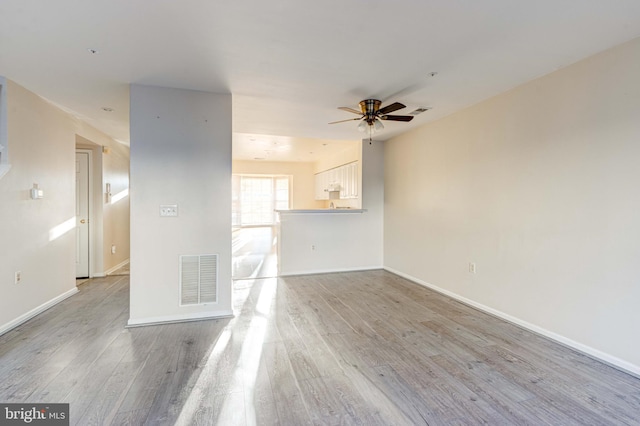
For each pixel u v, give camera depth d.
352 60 2.54
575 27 2.06
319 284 4.68
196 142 3.18
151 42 2.24
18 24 2.00
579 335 2.56
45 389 2.01
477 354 2.52
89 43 2.25
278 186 10.98
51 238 3.58
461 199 3.85
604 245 2.39
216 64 2.60
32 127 3.23
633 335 2.22
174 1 1.78
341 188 7.14
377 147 5.68
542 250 2.86
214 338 2.78
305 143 6.39
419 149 4.69
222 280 3.30
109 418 1.74
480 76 2.86
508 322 3.19
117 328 2.98
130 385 2.06
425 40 2.23
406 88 3.13
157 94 3.07
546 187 2.82
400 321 3.22
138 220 3.05
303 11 1.88
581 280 2.54
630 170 2.23
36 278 3.32
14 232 2.99
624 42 2.25
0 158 2.82
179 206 3.15
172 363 2.35
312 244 5.39
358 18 1.96
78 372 2.21
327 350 2.58
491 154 3.40
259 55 2.45
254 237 9.66
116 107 3.68
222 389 2.03
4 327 2.85
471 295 3.70
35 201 3.30
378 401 1.92
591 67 2.46
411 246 4.90
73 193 4.07
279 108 3.78
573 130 2.59
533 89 2.93
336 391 2.02
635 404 1.90
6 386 2.04
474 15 1.93
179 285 3.18
